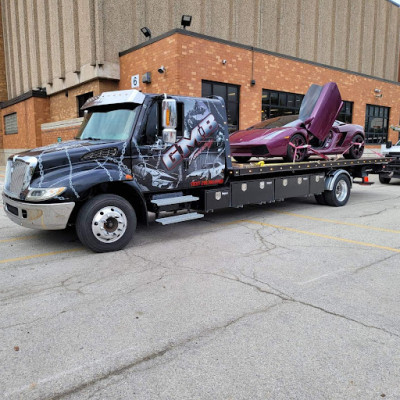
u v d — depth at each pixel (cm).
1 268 486
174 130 553
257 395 238
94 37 1480
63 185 498
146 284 427
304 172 868
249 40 1778
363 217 792
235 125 1507
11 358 281
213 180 661
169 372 262
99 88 1532
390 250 551
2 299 389
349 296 389
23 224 528
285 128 818
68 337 311
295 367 266
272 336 309
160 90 1335
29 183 502
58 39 1736
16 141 2309
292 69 1677
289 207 929
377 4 2416
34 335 314
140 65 1416
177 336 311
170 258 522
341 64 2234
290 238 624
